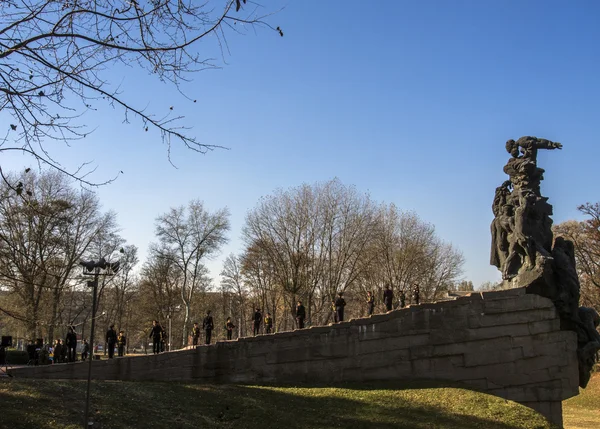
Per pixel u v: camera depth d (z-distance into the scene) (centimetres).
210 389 2062
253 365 2294
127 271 6175
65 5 848
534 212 2425
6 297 2686
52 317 2727
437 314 2362
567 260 2411
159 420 1664
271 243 5303
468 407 2022
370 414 1936
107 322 6244
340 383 2284
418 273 6138
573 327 2388
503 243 2556
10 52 818
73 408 1609
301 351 2320
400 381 2288
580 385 2350
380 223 5912
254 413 1862
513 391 2305
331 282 5197
